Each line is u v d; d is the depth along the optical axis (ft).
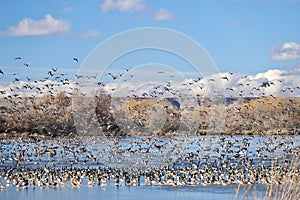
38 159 291.38
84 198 176.55
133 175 218.18
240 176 205.98
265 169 229.04
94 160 270.26
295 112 297.74
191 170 228.22
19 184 204.33
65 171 225.97
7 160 300.20
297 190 93.66
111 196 179.83
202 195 179.11
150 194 183.52
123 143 290.97
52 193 188.55
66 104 307.17
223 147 307.37
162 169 237.86
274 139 287.69
